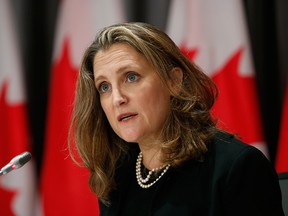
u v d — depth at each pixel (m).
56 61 5.79
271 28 5.50
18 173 5.89
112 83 2.99
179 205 2.95
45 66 5.92
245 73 5.41
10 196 5.89
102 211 3.48
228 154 2.94
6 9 5.92
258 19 5.50
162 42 3.04
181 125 3.04
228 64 5.43
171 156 3.01
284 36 5.46
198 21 5.47
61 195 5.73
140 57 2.97
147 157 3.23
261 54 5.51
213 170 2.95
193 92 3.11
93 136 3.37
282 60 5.46
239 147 2.96
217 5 5.47
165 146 3.01
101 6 5.77
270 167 2.96
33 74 5.93
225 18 5.45
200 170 2.99
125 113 2.96
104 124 3.39
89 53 3.14
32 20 5.91
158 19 5.70
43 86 5.93
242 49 5.41
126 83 2.99
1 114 5.91
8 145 5.90
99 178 3.39
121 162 3.46
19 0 5.91
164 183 3.05
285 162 5.32
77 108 3.31
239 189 2.85
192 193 2.95
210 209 2.86
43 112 5.93
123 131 3.00
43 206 5.77
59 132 5.73
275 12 5.48
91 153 3.38
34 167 5.91
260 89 5.50
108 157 3.43
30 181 5.90
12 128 5.89
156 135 3.11
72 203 5.71
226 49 5.45
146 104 2.96
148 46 2.97
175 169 3.05
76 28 5.78
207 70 5.43
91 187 3.47
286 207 3.59
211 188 2.90
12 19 5.92
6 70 5.92
